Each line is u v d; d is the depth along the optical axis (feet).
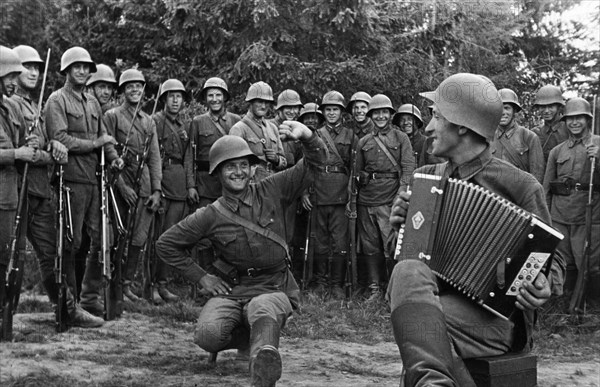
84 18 52.90
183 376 17.94
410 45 45.57
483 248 10.98
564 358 22.68
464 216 11.05
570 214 29.53
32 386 16.29
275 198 18.88
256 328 16.60
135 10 48.78
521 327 11.50
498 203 10.94
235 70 43.14
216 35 44.62
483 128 11.68
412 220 11.22
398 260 11.27
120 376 17.52
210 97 31.91
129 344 21.50
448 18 46.14
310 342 23.75
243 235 18.47
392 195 32.50
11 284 20.63
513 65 50.16
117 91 36.60
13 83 21.84
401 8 47.14
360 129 35.14
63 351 19.86
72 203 24.62
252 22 44.04
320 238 33.58
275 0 43.47
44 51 53.31
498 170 11.82
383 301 30.81
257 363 15.61
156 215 30.76
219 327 18.07
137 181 28.76
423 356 9.52
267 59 42.11
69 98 24.94
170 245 18.72
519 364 11.05
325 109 33.83
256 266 18.69
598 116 32.24
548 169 30.37
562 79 52.90
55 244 23.56
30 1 52.90
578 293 27.35
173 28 45.03
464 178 11.89
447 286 11.48
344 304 30.53
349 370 19.63
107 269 24.52
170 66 45.85
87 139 25.00
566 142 30.09
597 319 27.40
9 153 20.89
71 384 16.62
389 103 32.60
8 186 21.17
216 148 18.56
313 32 44.50
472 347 11.13
